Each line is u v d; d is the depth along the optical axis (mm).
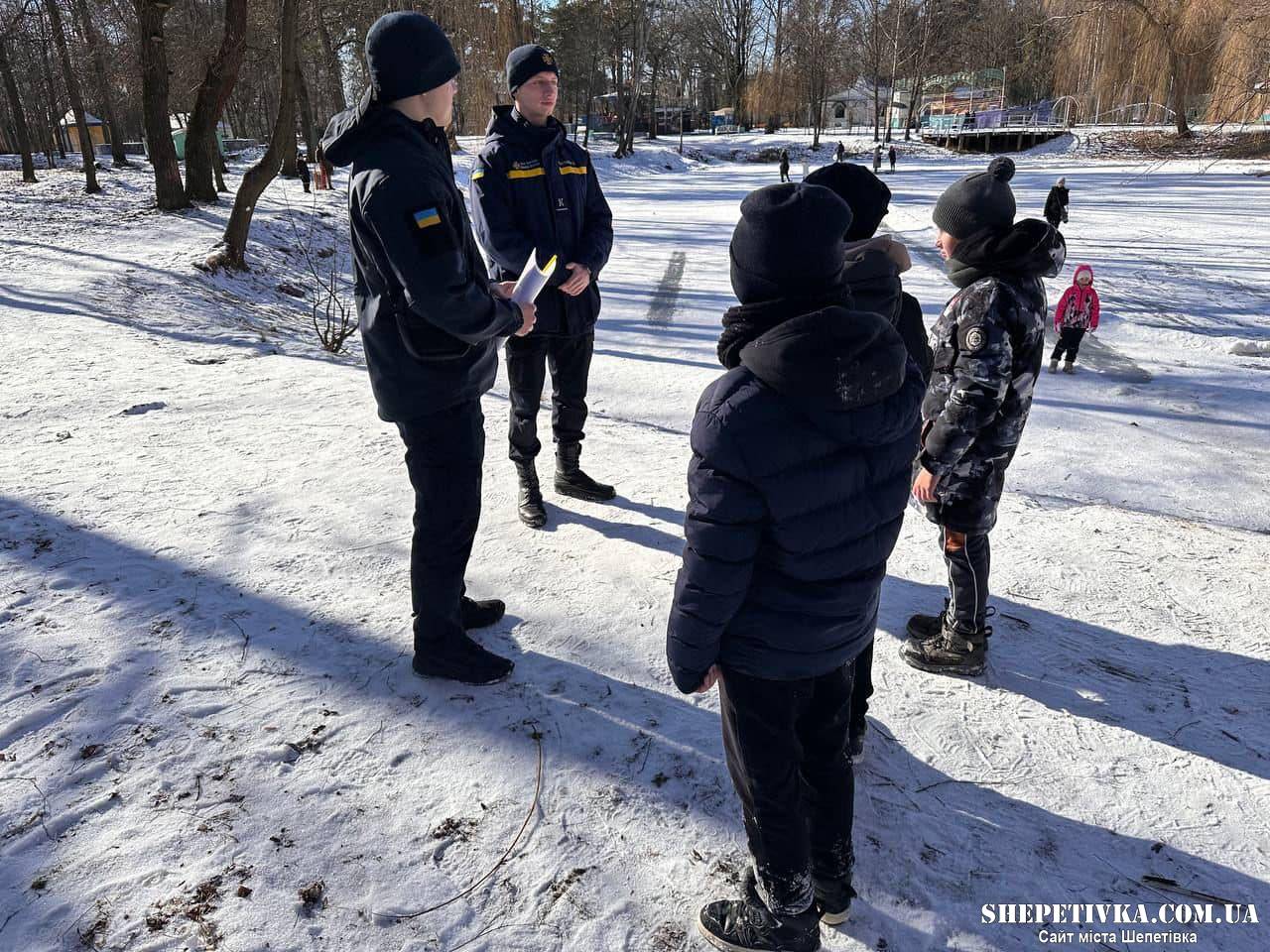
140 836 2006
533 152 3486
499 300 2312
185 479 4090
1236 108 22188
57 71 29094
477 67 32312
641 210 23828
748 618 1623
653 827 2109
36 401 5285
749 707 1700
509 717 2488
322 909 1845
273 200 19016
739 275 1556
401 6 23656
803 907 1726
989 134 50344
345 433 4789
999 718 2562
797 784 1716
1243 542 3756
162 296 9625
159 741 2328
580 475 4074
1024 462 5406
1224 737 2477
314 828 2059
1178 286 11523
